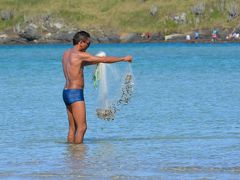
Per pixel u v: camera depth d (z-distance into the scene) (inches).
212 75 2982.3
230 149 1139.3
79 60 1207.6
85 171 965.8
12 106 1900.8
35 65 4055.1
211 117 1596.9
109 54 5378.9
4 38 7721.5
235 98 2011.6
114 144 1216.8
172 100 1987.0
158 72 3245.6
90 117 1622.8
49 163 1032.2
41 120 1592.0
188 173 944.9
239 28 7455.7
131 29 7795.3
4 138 1322.6
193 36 7391.7
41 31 7755.9
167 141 1245.7
